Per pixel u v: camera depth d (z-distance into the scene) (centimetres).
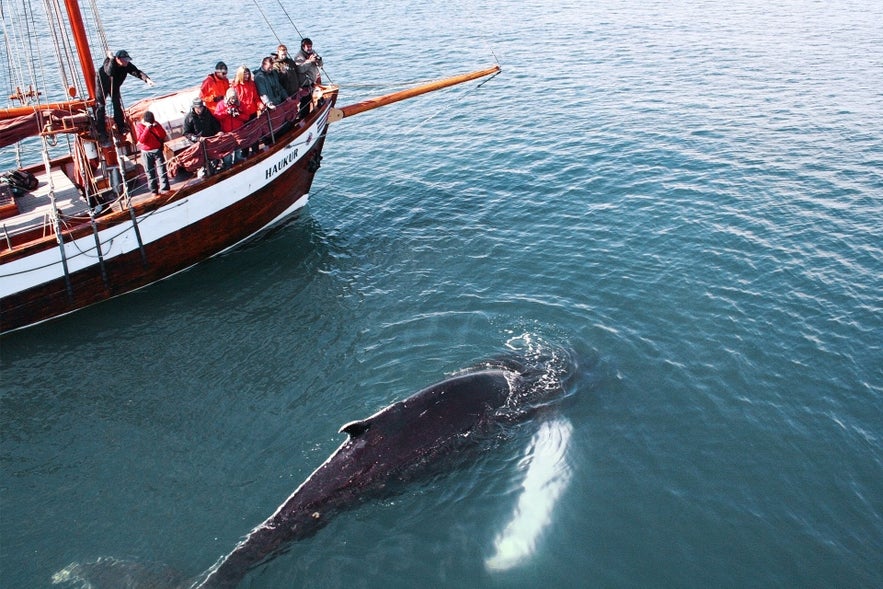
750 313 2222
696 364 2005
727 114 3903
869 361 2017
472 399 1650
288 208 2970
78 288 2431
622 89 4359
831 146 3450
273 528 1402
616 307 2262
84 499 1688
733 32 5597
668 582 1430
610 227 2756
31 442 1888
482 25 5869
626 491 1609
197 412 1956
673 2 6656
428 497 1538
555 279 2431
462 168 3375
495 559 1446
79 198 2562
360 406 1917
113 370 2164
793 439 1761
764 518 1561
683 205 2903
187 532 1577
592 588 1413
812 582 1428
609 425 1778
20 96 2616
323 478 1447
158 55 5019
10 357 2250
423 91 2991
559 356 1970
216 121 2559
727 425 1800
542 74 4666
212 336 2294
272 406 1953
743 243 2606
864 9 6269
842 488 1634
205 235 2664
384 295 2419
